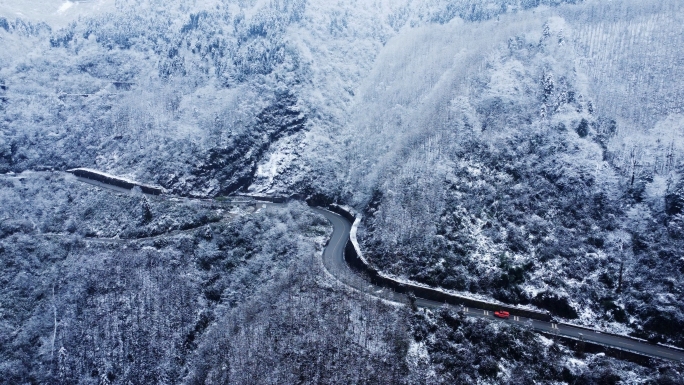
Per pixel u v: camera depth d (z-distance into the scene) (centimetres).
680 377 12281
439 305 15450
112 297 16875
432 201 18238
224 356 14638
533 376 13225
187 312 16412
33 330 16400
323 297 15762
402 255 17275
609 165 17938
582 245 16262
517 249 16512
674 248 15188
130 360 15238
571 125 19112
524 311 15000
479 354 13775
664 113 19188
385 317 14750
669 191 16325
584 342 13725
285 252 19125
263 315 15550
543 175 18162
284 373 13575
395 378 13175
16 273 18625
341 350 13862
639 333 14200
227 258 18775
